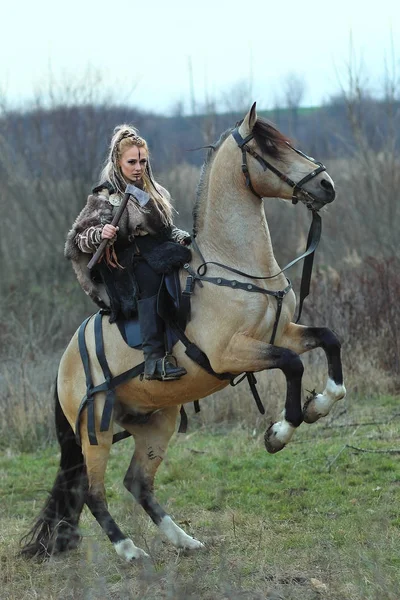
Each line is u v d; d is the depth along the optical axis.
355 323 17.36
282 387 15.24
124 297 9.20
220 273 8.88
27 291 26.17
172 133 37.62
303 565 8.57
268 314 8.78
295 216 28.33
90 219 9.12
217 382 9.09
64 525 9.79
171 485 12.13
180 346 9.01
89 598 7.84
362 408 15.27
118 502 11.57
